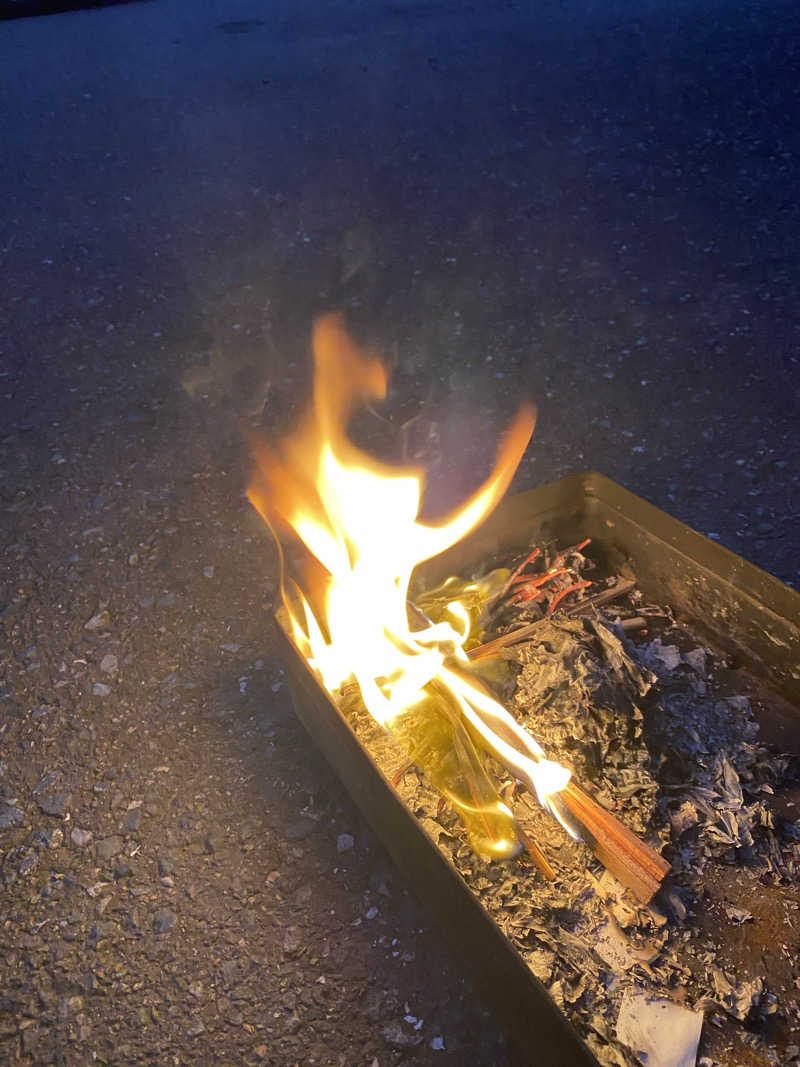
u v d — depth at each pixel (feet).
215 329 3.37
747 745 1.57
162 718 1.96
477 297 3.43
